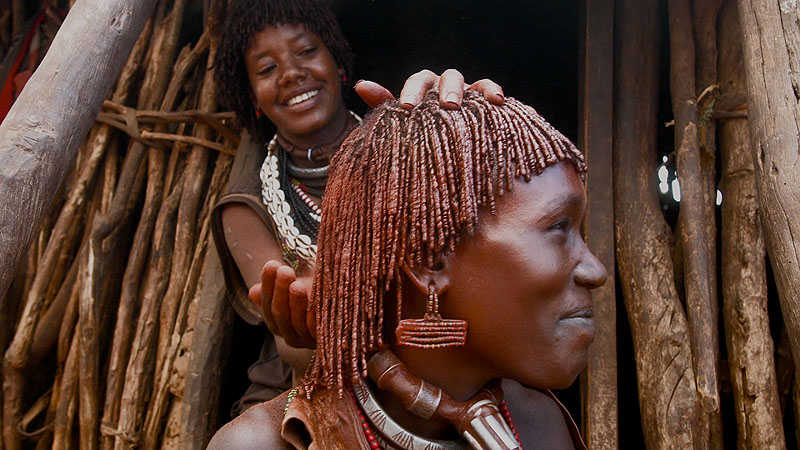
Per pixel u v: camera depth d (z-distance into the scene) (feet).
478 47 10.04
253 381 7.41
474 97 3.43
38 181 4.52
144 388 7.72
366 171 3.37
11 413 8.12
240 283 7.00
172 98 8.32
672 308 6.23
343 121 6.90
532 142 3.27
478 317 3.26
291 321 3.78
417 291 3.35
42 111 4.67
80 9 5.07
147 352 7.76
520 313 3.22
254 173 6.95
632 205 6.71
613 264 6.37
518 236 3.19
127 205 8.29
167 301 7.82
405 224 3.24
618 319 8.29
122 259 8.43
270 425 3.47
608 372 6.13
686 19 6.87
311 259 6.08
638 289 6.43
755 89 4.33
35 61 9.07
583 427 6.26
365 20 9.90
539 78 9.94
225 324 7.54
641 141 6.92
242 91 7.14
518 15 9.80
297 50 6.61
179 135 8.19
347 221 3.38
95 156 8.36
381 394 3.52
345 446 3.35
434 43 10.09
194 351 7.39
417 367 3.44
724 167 6.60
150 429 7.61
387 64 10.19
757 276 6.16
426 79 3.56
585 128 6.71
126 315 7.91
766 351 5.98
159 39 8.53
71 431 8.02
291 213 6.42
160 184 8.29
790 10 4.33
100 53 4.98
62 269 8.29
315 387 3.47
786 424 6.88
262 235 6.54
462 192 3.20
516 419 3.97
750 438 5.86
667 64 8.27
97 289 7.95
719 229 6.91
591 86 6.75
